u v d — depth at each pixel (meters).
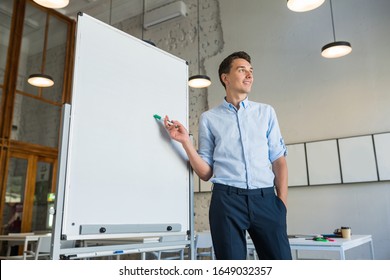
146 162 1.43
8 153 5.46
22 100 5.91
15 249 5.34
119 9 6.73
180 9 5.96
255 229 1.24
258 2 5.29
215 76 5.50
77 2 6.59
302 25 4.83
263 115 1.40
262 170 1.29
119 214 1.28
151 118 1.50
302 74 4.70
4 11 5.92
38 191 5.92
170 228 1.48
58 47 6.76
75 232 1.14
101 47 1.35
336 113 4.35
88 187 1.20
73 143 1.18
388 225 3.83
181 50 6.02
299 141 4.55
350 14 4.47
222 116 1.41
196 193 5.24
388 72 4.09
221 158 1.33
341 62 4.43
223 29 5.54
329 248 2.15
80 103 1.22
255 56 5.14
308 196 4.38
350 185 4.13
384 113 4.02
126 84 1.42
